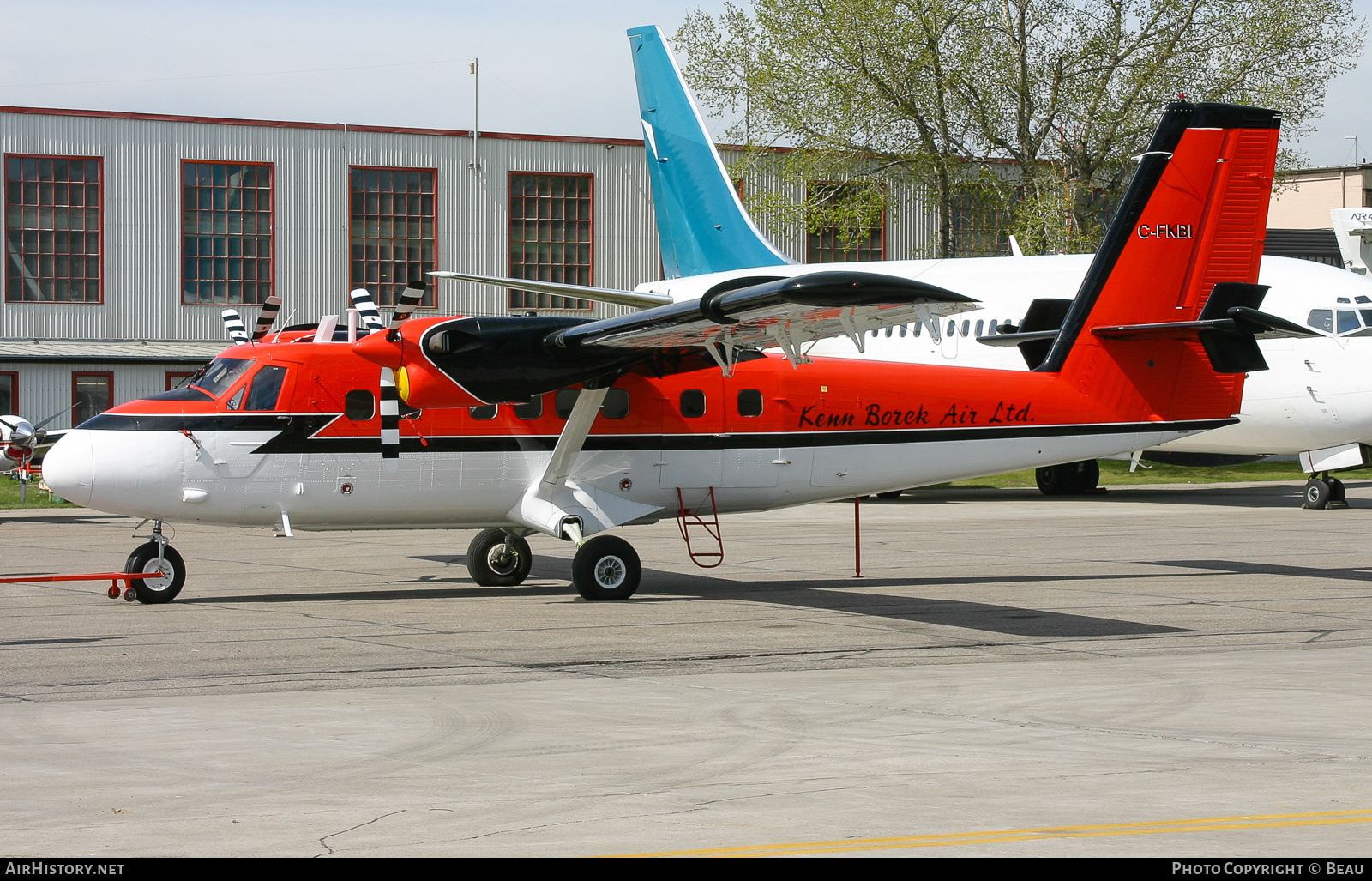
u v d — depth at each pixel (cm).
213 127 7919
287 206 8044
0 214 7562
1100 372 2995
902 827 1158
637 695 1784
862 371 2969
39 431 4591
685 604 2716
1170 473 7038
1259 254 3017
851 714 1655
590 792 1281
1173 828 1152
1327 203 12206
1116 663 2042
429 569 3350
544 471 2769
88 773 1353
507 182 8394
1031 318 3759
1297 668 1992
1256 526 4456
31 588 2934
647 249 8675
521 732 1550
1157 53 7431
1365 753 1440
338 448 2655
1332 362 4597
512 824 1170
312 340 2992
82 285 7725
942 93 7519
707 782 1316
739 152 8625
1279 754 1434
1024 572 3262
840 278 2066
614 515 2797
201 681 1877
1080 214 7544
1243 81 7400
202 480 2597
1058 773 1351
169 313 7881
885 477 2984
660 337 2459
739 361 2900
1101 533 4278
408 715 1644
